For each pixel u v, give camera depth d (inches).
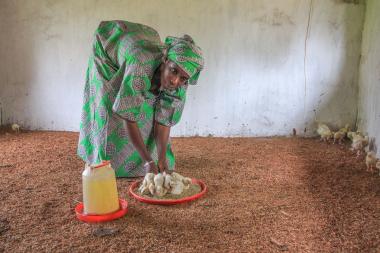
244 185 149.8
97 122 150.7
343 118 230.2
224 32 226.5
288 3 221.5
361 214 124.3
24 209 126.7
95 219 117.3
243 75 230.4
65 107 244.7
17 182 152.1
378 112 189.6
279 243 105.3
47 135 232.8
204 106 234.7
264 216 121.9
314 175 162.4
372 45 203.3
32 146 206.4
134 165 155.3
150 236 109.3
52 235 109.8
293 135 235.0
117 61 141.9
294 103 231.8
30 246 103.9
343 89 227.5
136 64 122.7
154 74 126.0
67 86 241.9
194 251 101.7
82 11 231.8
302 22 223.0
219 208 127.5
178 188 135.0
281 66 228.1
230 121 235.9
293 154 194.7
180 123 237.0
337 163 179.5
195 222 117.6
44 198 136.2
